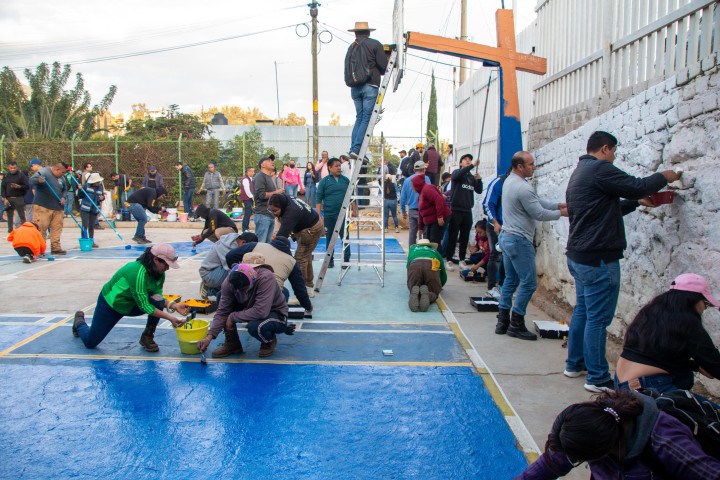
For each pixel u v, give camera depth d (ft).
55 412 12.23
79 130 95.25
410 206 31.45
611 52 18.16
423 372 14.70
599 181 12.06
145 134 78.84
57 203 33.96
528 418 12.00
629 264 15.07
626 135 15.30
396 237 45.42
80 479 9.70
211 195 55.31
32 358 15.58
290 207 21.40
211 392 13.35
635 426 5.81
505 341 17.31
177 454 10.53
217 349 15.96
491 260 23.15
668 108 12.95
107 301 15.57
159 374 14.49
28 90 151.64
